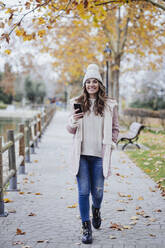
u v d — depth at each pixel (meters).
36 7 5.42
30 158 9.02
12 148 5.57
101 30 16.58
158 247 3.35
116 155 9.38
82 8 5.92
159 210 4.50
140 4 10.61
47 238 3.59
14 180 5.66
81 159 3.58
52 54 20.00
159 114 19.58
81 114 3.48
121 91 43.84
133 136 10.11
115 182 6.20
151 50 18.77
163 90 38.91
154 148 10.51
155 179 6.34
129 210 4.56
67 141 13.13
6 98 63.78
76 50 19.39
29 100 67.56
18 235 3.67
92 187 3.64
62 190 5.65
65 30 18.67
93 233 3.74
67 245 3.41
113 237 3.59
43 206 4.75
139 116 20.06
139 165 7.75
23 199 5.11
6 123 29.48
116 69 18.47
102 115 3.57
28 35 5.79
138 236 3.64
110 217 4.27
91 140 3.57
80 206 3.54
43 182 6.24
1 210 4.32
